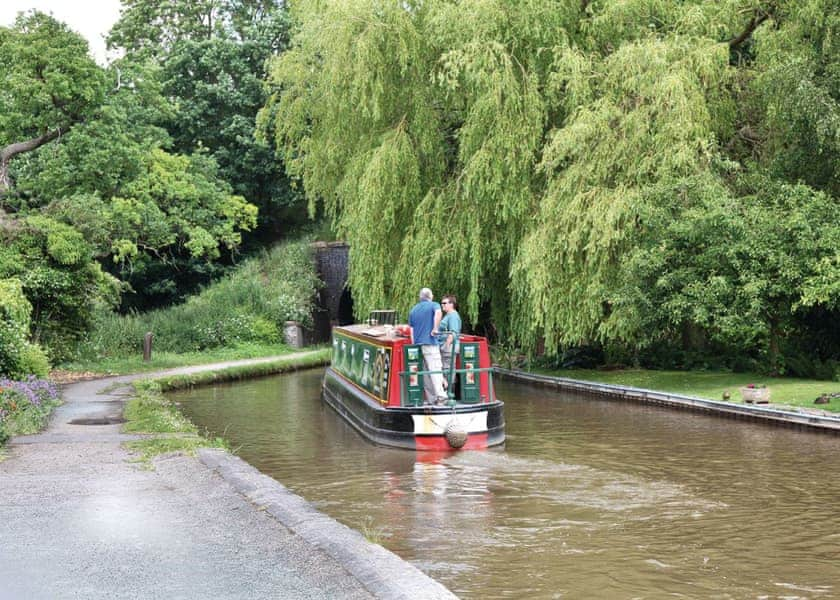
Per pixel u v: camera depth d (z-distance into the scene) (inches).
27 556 242.8
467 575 281.4
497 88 836.6
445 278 930.7
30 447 435.8
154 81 1274.6
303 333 1578.5
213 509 300.5
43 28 1047.6
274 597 208.2
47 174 1138.7
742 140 920.9
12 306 766.5
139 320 1346.0
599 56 894.4
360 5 917.8
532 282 823.7
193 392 912.9
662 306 756.6
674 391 768.9
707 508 376.2
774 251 721.0
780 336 866.1
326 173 1054.4
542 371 1025.5
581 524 349.4
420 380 574.2
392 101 938.1
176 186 1481.3
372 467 482.6
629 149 802.8
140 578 223.0
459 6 874.8
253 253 1978.3
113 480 351.9
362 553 242.1
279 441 583.2
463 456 514.9
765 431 585.6
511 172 844.6
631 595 262.7
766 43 844.6
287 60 1050.1
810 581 277.7
